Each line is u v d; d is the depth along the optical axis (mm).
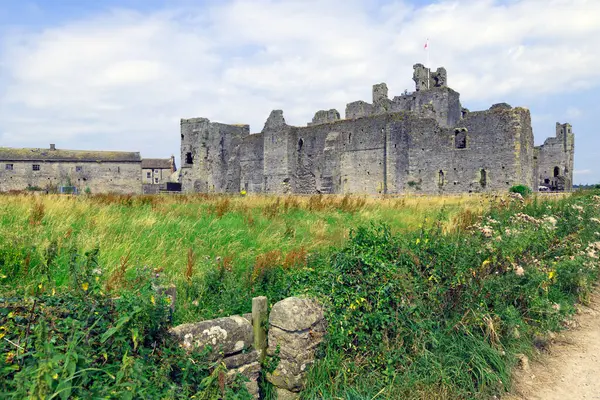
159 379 3629
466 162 36156
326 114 50531
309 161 46969
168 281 6207
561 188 55562
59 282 5875
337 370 5129
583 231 11156
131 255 7312
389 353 5453
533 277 7242
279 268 7309
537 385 5621
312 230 11398
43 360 3014
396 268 6398
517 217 9773
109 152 72438
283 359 5016
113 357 3738
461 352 5738
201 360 4281
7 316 3801
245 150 54625
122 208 13484
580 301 8641
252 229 10773
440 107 46281
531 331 6883
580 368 6043
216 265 7207
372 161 40469
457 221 10797
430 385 5195
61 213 10891
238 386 4422
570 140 57812
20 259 6340
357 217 14320
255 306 5152
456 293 6613
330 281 5965
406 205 18781
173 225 10391
